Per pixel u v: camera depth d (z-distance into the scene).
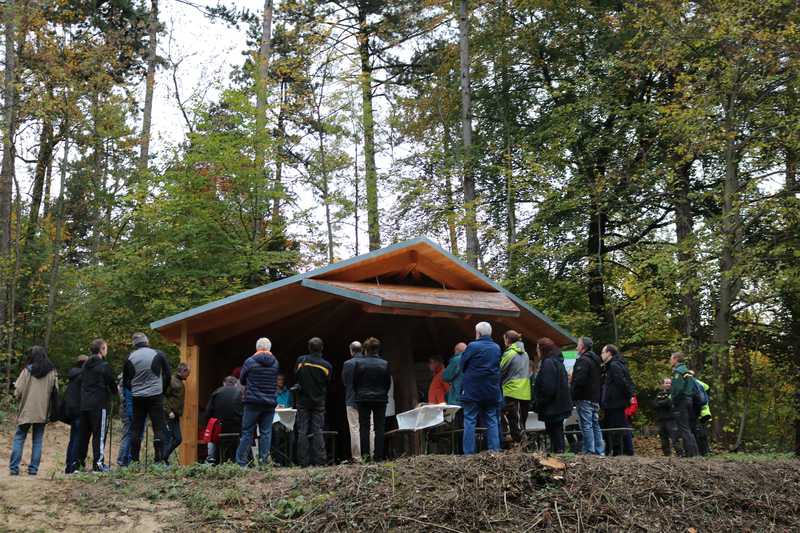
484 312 14.52
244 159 22.77
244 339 16.73
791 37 19.23
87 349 23.27
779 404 21.64
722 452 18.97
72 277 22.91
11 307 21.45
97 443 11.60
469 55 28.39
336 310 15.95
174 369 22.61
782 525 9.69
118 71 27.69
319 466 11.45
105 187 26.14
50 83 21.95
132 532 8.84
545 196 25.14
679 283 20.48
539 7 26.95
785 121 19.89
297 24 31.34
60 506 9.36
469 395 11.12
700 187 25.11
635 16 24.62
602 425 14.79
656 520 9.24
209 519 9.12
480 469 9.65
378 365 12.31
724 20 19.28
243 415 11.73
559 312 24.17
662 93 25.41
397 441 14.77
